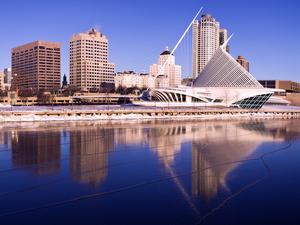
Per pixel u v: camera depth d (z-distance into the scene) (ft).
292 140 190.49
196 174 109.19
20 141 174.81
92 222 72.23
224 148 158.92
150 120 327.67
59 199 85.25
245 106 525.34
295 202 83.61
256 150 155.12
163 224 71.36
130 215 75.87
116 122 296.30
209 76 598.34
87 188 93.86
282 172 112.47
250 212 77.41
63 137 191.01
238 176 107.45
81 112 327.67
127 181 100.68
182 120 334.85
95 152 145.89
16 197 86.53
